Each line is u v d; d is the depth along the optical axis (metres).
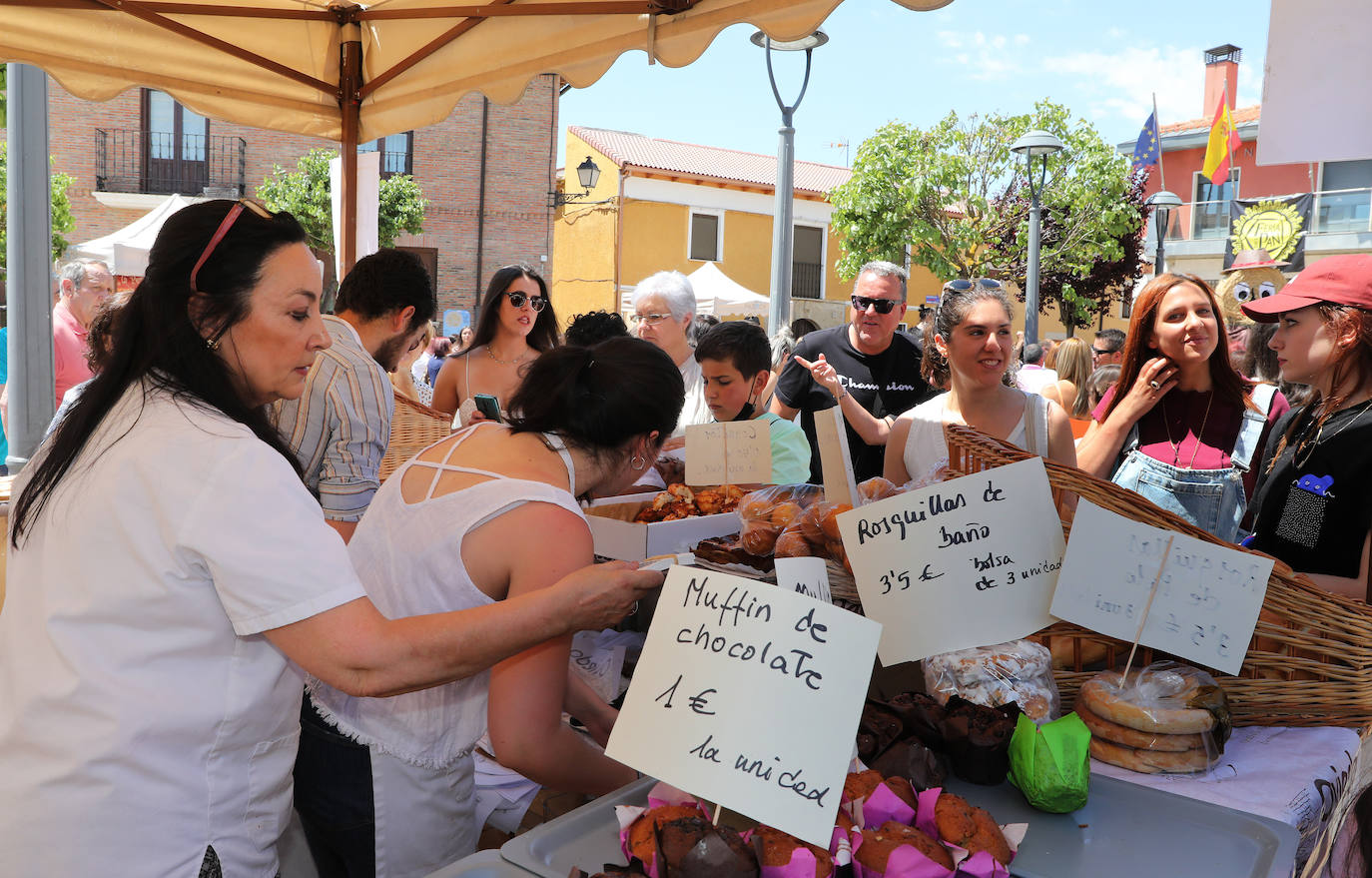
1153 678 1.32
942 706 1.24
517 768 1.38
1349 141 1.42
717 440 2.50
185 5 3.32
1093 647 1.45
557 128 20.31
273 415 2.22
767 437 2.47
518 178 20.14
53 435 1.15
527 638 1.15
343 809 1.45
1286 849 1.03
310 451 2.38
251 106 3.78
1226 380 2.44
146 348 1.11
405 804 1.46
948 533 1.39
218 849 1.12
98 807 1.05
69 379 5.16
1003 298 2.35
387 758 1.45
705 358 2.72
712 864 0.88
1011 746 1.17
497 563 1.36
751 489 2.40
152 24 3.38
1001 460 1.49
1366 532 1.81
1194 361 2.35
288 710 1.21
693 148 26.77
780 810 0.95
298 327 1.16
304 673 1.29
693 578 1.09
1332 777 1.24
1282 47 1.45
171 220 1.13
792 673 1.00
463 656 1.11
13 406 4.21
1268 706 1.40
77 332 5.21
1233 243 17.33
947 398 2.52
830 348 3.64
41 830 1.05
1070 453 2.42
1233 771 1.25
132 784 1.06
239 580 1.04
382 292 2.66
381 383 2.50
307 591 1.05
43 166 4.18
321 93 3.97
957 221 19.88
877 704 1.24
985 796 1.17
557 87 20.20
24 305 4.19
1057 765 1.10
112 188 18.05
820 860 0.94
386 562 1.42
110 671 1.05
